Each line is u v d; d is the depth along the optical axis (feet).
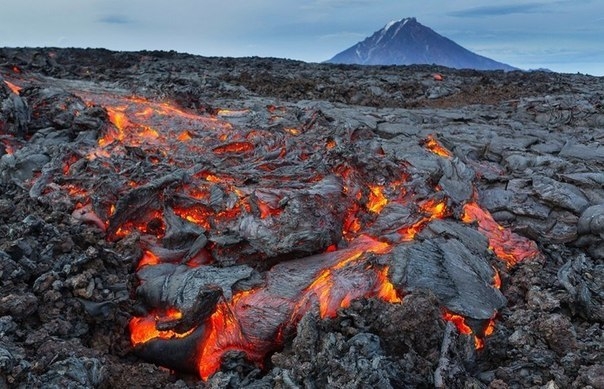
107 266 29.91
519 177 48.98
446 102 108.47
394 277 29.07
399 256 30.40
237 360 26.45
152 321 28.25
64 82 81.71
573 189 43.68
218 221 35.40
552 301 30.66
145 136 53.31
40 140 47.96
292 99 102.01
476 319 27.86
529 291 31.91
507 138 66.85
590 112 88.53
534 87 120.26
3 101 49.62
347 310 27.09
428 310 25.84
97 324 26.84
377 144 51.13
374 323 26.45
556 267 37.06
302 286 29.14
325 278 29.94
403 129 69.00
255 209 34.42
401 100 108.58
